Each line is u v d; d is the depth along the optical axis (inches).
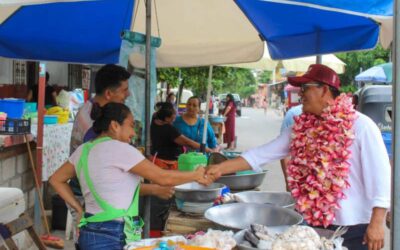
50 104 305.7
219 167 116.6
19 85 311.6
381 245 100.6
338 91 107.3
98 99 125.6
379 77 518.9
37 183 203.3
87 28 185.9
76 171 103.3
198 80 624.1
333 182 103.0
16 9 163.0
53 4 162.4
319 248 83.1
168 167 170.4
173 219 118.6
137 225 102.4
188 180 108.4
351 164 103.7
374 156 100.9
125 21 182.2
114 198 99.3
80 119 131.9
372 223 100.1
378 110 277.0
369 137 101.7
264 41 195.8
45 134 226.5
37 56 190.4
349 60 789.9
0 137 171.6
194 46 206.7
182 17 183.3
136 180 104.0
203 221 116.2
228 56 203.6
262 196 131.8
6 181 183.6
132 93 134.0
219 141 553.3
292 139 110.8
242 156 118.8
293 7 160.2
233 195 127.3
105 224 98.9
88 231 100.3
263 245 83.7
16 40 184.1
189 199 119.0
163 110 221.9
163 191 117.9
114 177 99.3
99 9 171.3
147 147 129.8
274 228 97.0
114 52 197.0
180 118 249.4
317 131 105.1
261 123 1183.6
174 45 208.7
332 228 105.7
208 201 119.4
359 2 110.5
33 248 169.5
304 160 106.4
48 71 384.5
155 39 135.3
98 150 101.2
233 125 592.4
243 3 167.6
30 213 210.2
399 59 71.7
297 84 109.8
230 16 180.2
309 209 105.1
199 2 171.9
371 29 161.3
